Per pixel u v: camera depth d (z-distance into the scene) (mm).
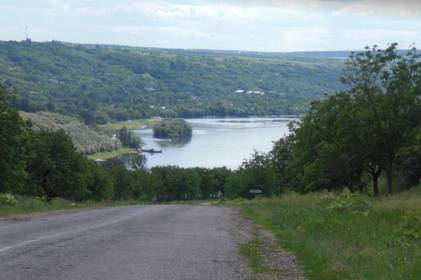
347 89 40656
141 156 135625
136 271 9180
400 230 14680
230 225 19953
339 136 39812
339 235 14734
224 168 123688
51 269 8992
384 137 38969
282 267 10617
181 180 115250
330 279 9133
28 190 55875
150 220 20469
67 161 60375
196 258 11008
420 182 42531
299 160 47188
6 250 10758
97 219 20266
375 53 39250
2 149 44812
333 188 45031
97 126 194375
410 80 38594
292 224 19062
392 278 8781
